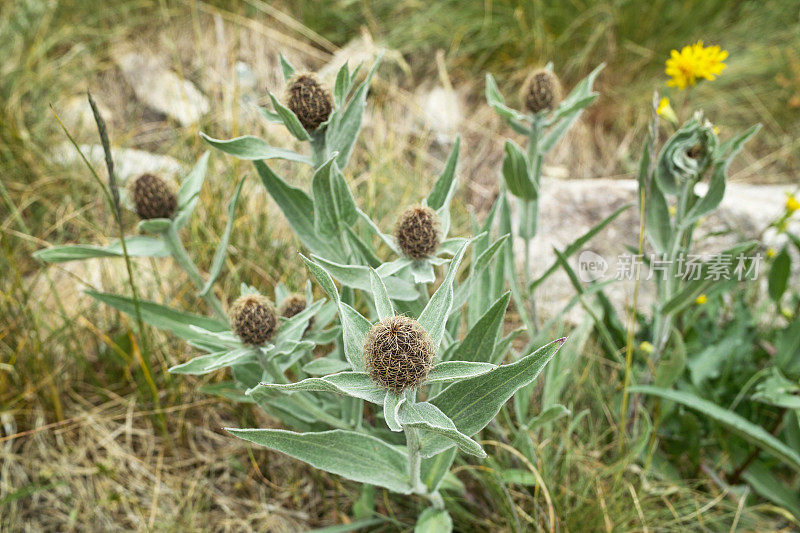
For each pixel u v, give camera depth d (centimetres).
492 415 33
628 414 52
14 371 51
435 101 75
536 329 51
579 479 49
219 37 75
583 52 75
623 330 54
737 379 52
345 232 41
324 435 37
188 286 56
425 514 42
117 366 53
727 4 80
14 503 49
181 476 51
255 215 60
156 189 42
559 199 65
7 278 56
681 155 44
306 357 44
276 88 74
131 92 74
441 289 34
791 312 53
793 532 50
